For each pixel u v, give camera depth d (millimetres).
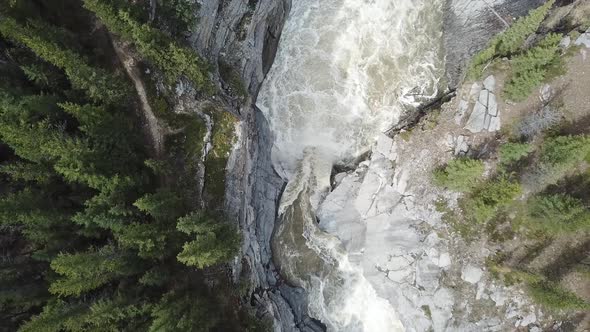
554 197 30109
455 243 33312
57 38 27953
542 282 31016
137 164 30875
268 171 39219
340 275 36219
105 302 26625
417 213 34531
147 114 32281
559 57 32125
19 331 24281
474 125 33875
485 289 32344
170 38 29516
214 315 31203
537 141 32375
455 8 35750
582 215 29125
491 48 31922
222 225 30938
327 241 36562
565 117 32031
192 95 32781
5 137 25234
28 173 26594
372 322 35375
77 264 24984
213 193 33906
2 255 28109
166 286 30031
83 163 26234
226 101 35062
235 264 34156
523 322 31594
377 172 36344
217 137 34094
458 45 35688
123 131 29500
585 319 30859
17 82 27484
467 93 34344
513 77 32375
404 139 36062
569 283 31172
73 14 31203
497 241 32594
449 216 33688
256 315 34906
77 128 28844
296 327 37000
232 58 36750
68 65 26203
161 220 28844
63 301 26219
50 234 27312
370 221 35688
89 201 26562
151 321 27891
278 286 38156
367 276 34812
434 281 33219
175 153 32719
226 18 35906
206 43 34688
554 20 32469
